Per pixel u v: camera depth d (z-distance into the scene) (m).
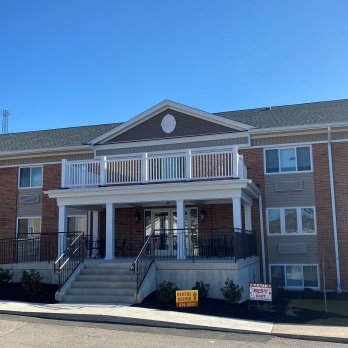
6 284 15.30
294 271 18.14
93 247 19.59
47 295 13.84
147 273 13.74
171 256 16.95
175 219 19.94
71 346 8.26
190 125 20.08
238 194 15.34
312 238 18.14
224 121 19.48
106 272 14.48
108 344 8.46
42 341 8.61
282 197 18.70
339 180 18.11
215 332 9.81
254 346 8.63
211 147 19.62
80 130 25.38
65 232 16.14
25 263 16.03
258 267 17.95
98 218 20.50
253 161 19.16
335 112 19.81
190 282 14.09
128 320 10.52
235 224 15.20
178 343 8.68
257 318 11.44
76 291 13.45
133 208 20.30
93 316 10.74
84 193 16.69
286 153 18.94
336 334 9.59
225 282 13.49
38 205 21.78
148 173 16.83
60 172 21.73
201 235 18.77
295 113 20.88
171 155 16.73
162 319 10.48
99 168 18.09
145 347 8.29
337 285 17.47
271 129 18.72
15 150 22.28
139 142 20.62
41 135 25.44
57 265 15.00
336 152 18.33
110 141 21.11
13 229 21.91
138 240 20.02
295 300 14.95
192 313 11.62
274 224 18.64
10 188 22.36
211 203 19.00
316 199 18.30
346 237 17.70
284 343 8.98
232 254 17.03
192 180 16.20
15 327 9.82
